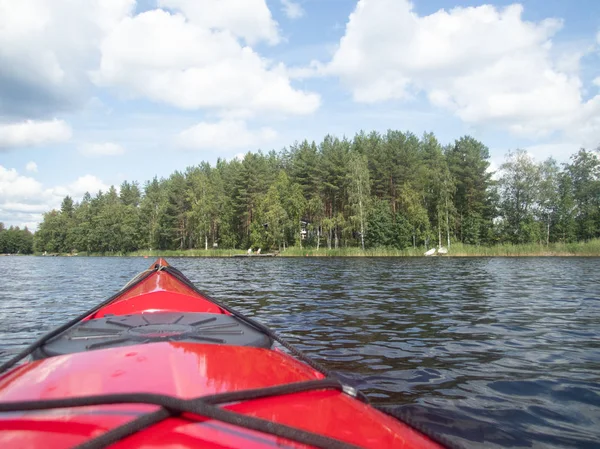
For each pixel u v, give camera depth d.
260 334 2.92
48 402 1.20
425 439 1.45
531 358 4.82
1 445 1.07
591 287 12.16
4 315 8.40
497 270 19.88
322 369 2.18
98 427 1.15
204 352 1.83
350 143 66.19
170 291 3.99
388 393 3.74
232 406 1.34
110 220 76.31
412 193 48.69
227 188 65.38
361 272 19.16
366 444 1.27
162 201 71.50
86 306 9.69
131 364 1.59
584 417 3.25
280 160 75.56
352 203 50.38
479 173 51.94
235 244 61.59
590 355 4.96
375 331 6.23
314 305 8.82
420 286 12.62
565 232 46.53
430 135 68.75
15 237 108.56
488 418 3.23
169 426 1.14
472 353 5.04
